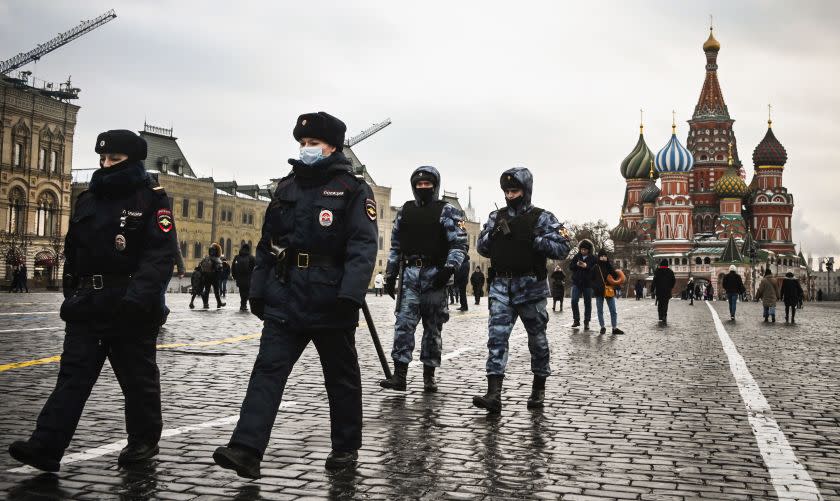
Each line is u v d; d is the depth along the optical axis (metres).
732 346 15.03
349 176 5.04
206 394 7.86
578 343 14.95
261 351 4.93
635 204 148.62
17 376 8.65
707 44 141.75
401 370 8.43
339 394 5.15
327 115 5.07
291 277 4.92
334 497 4.52
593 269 18.44
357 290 4.87
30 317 18.19
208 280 24.67
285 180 5.18
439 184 8.77
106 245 4.94
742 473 5.25
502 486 4.83
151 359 5.20
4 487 4.55
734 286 26.91
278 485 4.72
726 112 141.12
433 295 8.45
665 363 11.68
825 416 7.44
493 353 7.39
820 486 4.98
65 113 74.31
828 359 12.85
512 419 7.00
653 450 5.88
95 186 4.98
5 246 66.50
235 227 92.50
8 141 69.12
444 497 4.57
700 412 7.51
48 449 4.75
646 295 124.44
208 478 4.84
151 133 85.81
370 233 4.97
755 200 140.12
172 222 5.11
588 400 8.09
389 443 5.92
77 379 4.89
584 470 5.25
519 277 7.54
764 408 7.78
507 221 7.69
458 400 7.95
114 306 4.93
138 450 5.16
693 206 137.25
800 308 45.44
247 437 4.63
